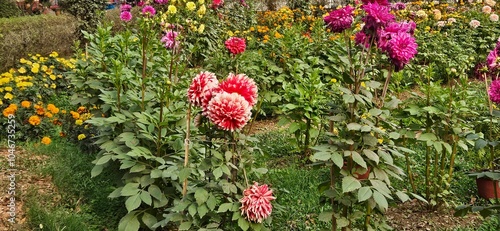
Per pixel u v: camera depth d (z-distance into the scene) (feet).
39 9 50.49
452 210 14.29
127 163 11.72
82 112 19.33
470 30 30.86
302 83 16.81
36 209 12.82
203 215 9.36
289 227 13.02
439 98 12.99
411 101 14.19
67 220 12.61
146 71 15.83
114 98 13.84
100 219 13.42
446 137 13.28
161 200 11.80
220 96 8.80
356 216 9.89
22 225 12.53
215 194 9.85
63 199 14.05
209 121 9.64
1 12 45.70
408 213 14.19
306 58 23.03
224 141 9.52
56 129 19.19
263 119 23.59
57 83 24.95
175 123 12.60
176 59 13.94
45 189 14.62
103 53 16.24
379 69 17.40
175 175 11.27
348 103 10.24
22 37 32.71
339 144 9.75
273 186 15.42
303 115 16.58
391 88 15.11
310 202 14.29
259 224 9.34
